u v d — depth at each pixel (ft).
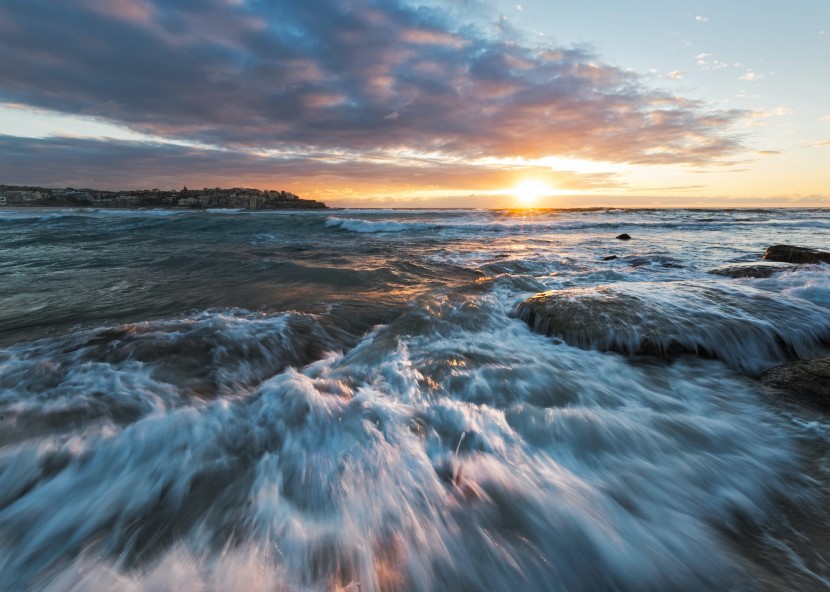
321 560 6.31
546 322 17.06
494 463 8.66
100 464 8.35
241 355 14.11
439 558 6.44
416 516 7.23
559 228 85.56
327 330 17.42
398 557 6.42
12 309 19.30
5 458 8.29
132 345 14.03
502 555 6.52
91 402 10.50
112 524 6.97
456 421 10.24
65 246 44.98
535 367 13.55
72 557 6.33
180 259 34.88
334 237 60.70
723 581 6.04
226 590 5.74
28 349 13.78
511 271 33.83
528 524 7.09
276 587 5.83
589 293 18.69
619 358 14.30
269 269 30.63
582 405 11.13
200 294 22.82
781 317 15.39
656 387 12.36
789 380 11.96
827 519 7.14
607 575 6.27
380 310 20.85
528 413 10.57
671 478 8.31
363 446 9.17
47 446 8.71
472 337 16.66
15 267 30.94
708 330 14.56
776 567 6.23
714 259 38.99
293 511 7.30
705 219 119.03
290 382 11.85
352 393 11.70
